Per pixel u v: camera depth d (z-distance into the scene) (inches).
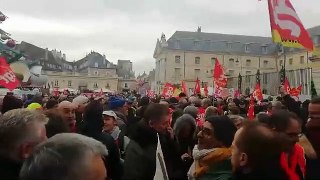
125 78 5826.8
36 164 78.9
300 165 150.6
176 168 229.6
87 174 79.3
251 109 448.1
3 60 511.5
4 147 105.0
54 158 78.8
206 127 165.9
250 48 4057.6
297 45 359.9
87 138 85.5
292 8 359.3
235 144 123.0
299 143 167.3
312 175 161.3
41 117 112.4
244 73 4030.5
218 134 163.9
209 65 4023.1
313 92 669.9
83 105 300.7
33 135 106.7
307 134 177.6
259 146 117.0
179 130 245.0
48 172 77.7
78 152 80.0
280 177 115.9
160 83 4052.7
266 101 701.9
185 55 4003.4
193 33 4119.1
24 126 106.6
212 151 160.4
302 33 359.9
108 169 209.9
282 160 120.0
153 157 185.8
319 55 1142.3
